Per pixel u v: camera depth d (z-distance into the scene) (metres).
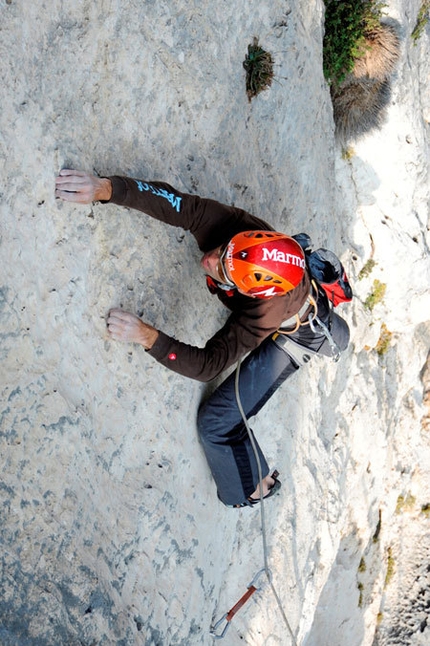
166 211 3.98
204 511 5.06
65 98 3.78
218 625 5.61
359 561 9.26
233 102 5.22
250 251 3.77
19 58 3.49
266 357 4.73
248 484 4.89
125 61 4.16
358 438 8.01
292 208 6.21
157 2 4.43
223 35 5.13
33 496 3.55
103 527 4.05
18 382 3.51
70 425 3.78
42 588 3.54
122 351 4.14
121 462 4.25
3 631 3.26
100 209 3.93
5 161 3.41
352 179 8.07
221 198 5.17
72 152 3.78
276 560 6.23
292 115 6.07
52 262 3.69
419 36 8.62
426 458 10.35
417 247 8.56
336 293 4.50
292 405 6.27
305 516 6.61
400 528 10.41
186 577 4.85
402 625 10.22
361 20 7.37
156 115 4.46
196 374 3.92
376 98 7.70
